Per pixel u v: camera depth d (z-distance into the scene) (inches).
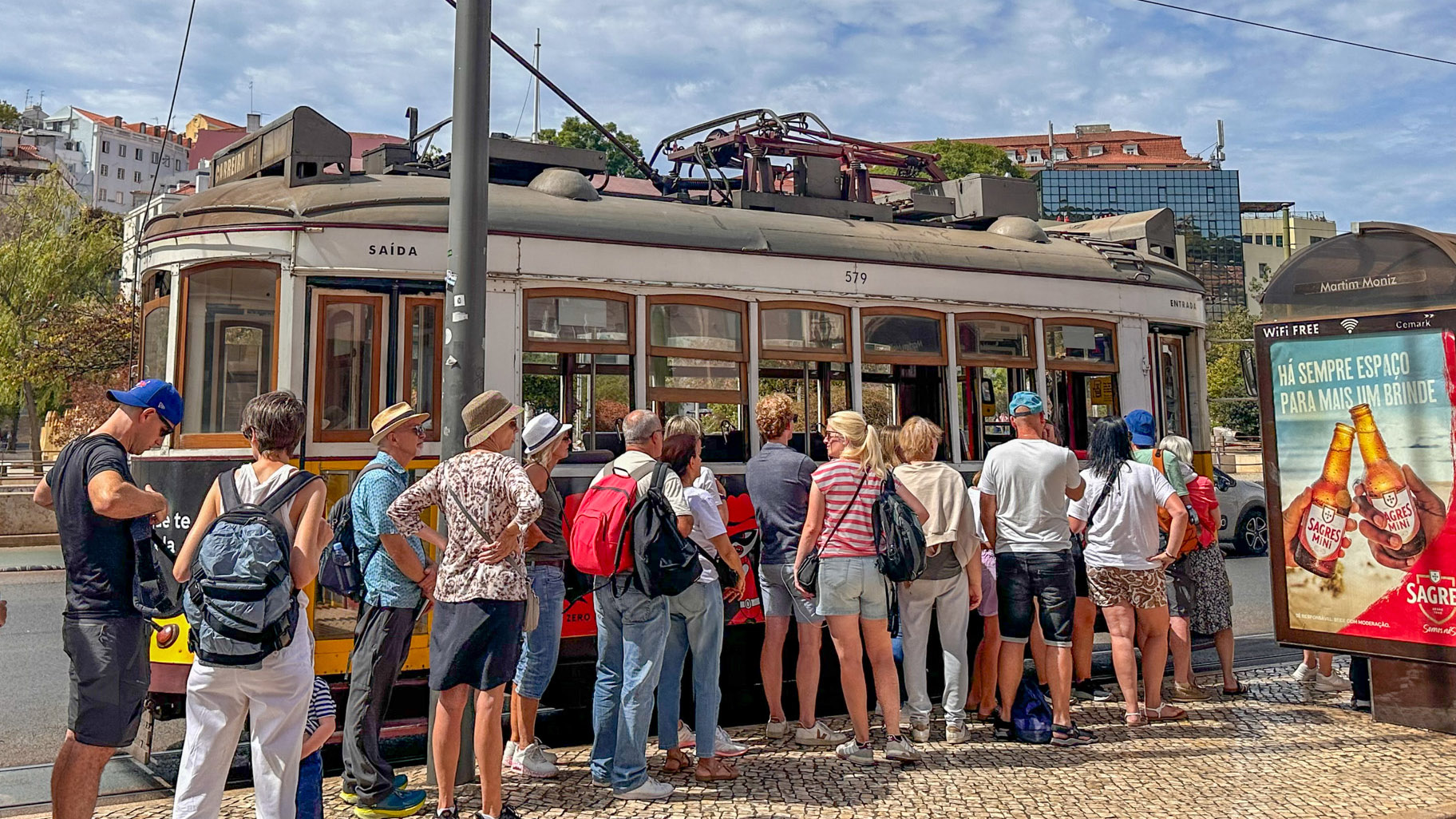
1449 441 230.8
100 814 181.0
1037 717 225.3
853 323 278.4
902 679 303.0
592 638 243.8
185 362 230.4
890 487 208.8
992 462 229.6
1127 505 239.6
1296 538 253.0
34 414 1106.1
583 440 244.4
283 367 223.1
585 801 185.0
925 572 220.5
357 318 230.5
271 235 225.9
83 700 146.9
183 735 250.2
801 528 223.3
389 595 177.0
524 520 159.9
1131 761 211.9
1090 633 272.1
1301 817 178.9
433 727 191.6
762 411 229.1
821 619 224.2
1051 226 388.8
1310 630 249.9
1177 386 345.7
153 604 148.9
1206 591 266.1
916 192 355.6
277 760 137.4
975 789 193.0
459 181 189.6
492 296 234.7
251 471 146.8
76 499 147.8
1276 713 251.8
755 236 269.4
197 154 3309.5
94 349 1023.6
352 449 226.8
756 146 312.3
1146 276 333.7
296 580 140.6
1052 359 311.4
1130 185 3218.5
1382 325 240.7
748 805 183.6
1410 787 194.4
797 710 265.4
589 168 291.4
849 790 192.5
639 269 251.4
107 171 4252.0
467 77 190.2
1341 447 246.4
